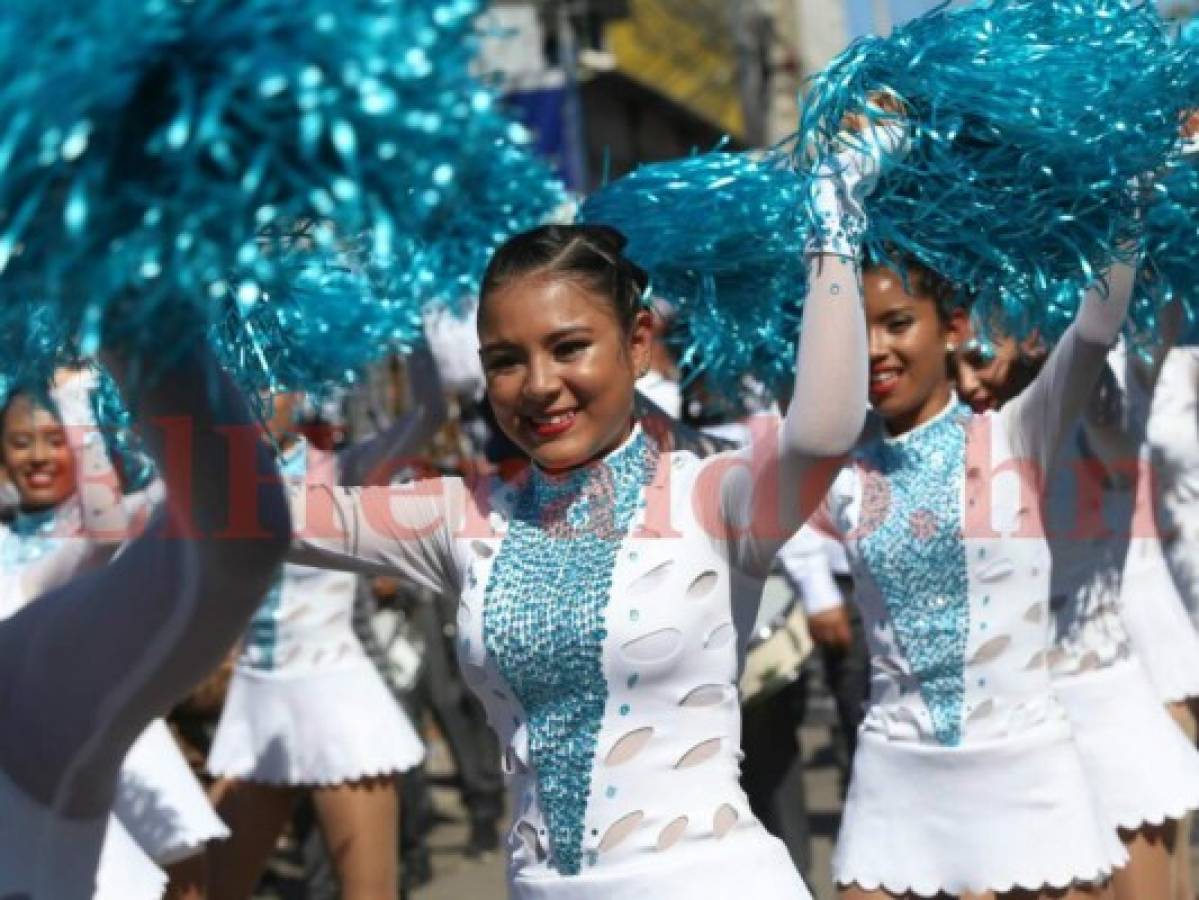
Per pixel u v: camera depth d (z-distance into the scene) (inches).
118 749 69.6
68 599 70.3
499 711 90.0
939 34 96.7
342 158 52.8
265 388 76.5
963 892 117.2
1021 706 117.6
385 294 116.2
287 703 161.9
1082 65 97.8
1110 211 101.0
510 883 90.1
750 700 159.3
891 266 100.3
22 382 69.5
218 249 52.4
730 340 119.7
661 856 85.5
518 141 68.6
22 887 68.9
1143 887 133.2
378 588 231.6
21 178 51.3
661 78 717.3
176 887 143.2
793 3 848.3
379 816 162.6
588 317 87.6
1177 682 148.0
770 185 114.0
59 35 50.5
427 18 54.1
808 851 166.7
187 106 50.5
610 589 86.1
